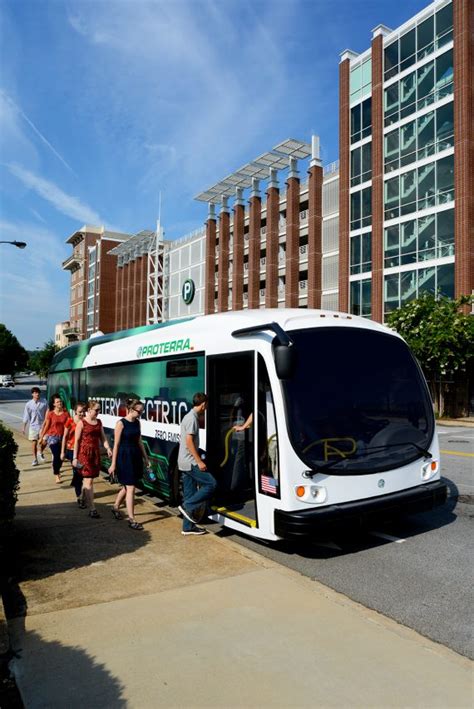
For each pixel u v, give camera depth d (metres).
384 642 3.84
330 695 3.19
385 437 6.16
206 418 7.20
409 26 32.47
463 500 8.62
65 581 5.18
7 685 3.38
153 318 65.31
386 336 6.74
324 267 39.44
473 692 3.22
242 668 3.50
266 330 6.24
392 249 33.16
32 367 93.56
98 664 3.58
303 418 5.73
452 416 27.97
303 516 5.38
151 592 4.84
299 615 4.28
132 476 7.19
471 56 29.36
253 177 47.75
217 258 54.44
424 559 5.91
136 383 9.89
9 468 5.58
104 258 84.94
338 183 38.47
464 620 4.41
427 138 31.19
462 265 28.77
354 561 5.93
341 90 37.34
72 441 10.68
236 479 7.14
